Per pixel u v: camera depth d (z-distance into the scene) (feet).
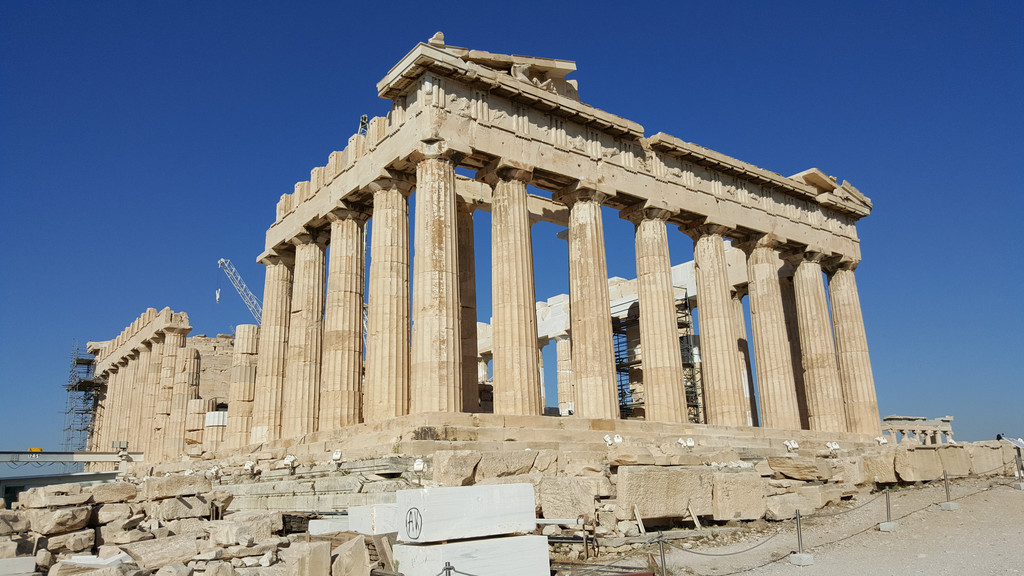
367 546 44.93
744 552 54.65
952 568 48.39
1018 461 96.12
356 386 97.86
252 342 127.75
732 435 98.78
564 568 47.57
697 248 116.37
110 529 52.60
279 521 51.85
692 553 53.62
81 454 152.35
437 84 88.53
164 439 161.68
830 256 134.31
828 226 135.23
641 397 150.71
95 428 250.37
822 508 71.51
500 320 89.81
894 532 60.90
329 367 97.25
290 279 120.37
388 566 42.09
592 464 60.75
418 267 84.33
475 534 42.16
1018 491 79.15
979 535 58.39
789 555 53.11
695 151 113.09
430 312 82.23
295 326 108.58
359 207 103.55
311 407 105.81
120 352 204.33
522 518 44.14
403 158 89.40
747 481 65.10
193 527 54.44
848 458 83.20
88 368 265.95
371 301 90.68
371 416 86.22
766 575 48.39
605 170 102.83
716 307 112.37
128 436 185.26
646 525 60.29
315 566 40.27
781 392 116.78
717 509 62.95
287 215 116.67
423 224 84.89
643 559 51.08
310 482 71.41
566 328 163.32
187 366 160.25
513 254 91.20
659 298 105.60
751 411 148.77
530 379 88.22
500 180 94.22
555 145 98.22
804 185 129.49
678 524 62.28
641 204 107.86
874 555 53.26
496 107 93.50
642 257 107.76
